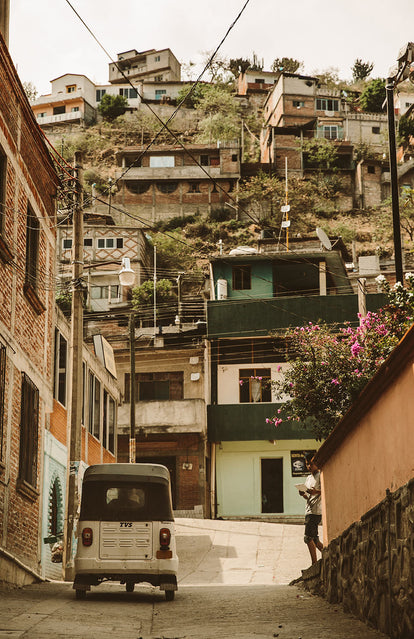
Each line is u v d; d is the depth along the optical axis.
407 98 100.62
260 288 42.16
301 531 29.42
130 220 81.31
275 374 38.72
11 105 13.72
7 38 14.16
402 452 7.64
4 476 13.22
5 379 13.26
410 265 56.19
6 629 7.53
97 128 106.50
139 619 9.46
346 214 84.56
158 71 118.56
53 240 17.58
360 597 9.16
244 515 37.47
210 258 42.34
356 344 17.00
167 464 37.62
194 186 82.56
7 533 13.58
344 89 114.69
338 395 17.27
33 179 15.63
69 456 17.78
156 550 12.48
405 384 7.50
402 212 81.31
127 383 38.88
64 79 109.69
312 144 87.06
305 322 38.25
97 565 12.30
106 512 12.62
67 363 21.86
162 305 59.38
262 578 21.02
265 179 83.00
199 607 10.89
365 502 9.38
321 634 7.81
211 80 120.81
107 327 56.66
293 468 37.59
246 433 37.78
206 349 39.06
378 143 92.75
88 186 85.31
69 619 8.77
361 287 27.34
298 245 51.84
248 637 7.61
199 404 37.22
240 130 100.88
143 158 83.19
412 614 6.90
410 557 7.02
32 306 15.54
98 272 63.62
